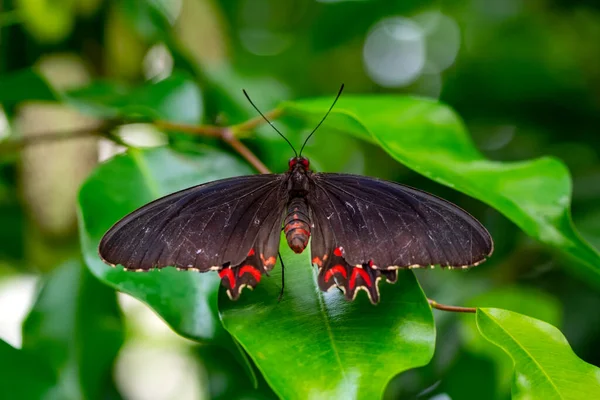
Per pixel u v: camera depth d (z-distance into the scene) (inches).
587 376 15.4
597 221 20.8
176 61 19.9
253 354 15.4
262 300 15.9
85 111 17.8
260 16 27.7
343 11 22.0
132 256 15.9
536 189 17.0
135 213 16.0
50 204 19.8
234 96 19.9
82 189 16.9
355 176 16.5
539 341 15.6
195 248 16.0
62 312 18.5
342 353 15.4
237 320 15.7
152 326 24.4
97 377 18.4
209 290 16.1
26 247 21.1
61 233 20.0
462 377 20.1
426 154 17.5
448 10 26.5
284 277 16.1
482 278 21.2
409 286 15.8
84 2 20.2
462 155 17.6
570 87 22.8
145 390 25.9
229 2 23.9
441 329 20.5
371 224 16.1
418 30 28.5
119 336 18.6
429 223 15.9
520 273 21.3
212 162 17.6
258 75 23.0
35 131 19.9
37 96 18.2
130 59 20.9
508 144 24.0
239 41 25.4
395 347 15.5
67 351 18.3
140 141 21.0
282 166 19.2
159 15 19.8
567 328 20.6
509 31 24.6
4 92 18.0
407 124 17.7
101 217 16.7
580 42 24.2
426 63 28.5
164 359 25.7
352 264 15.8
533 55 23.4
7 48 20.3
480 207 21.4
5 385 17.1
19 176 20.4
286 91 20.5
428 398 20.4
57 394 17.3
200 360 20.3
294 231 16.1
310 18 25.3
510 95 23.2
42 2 19.7
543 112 23.1
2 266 24.2
